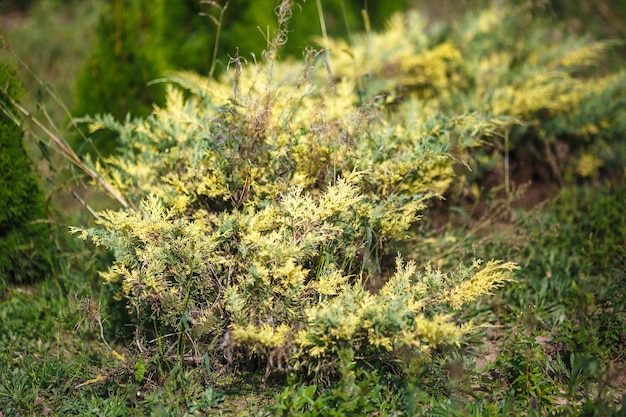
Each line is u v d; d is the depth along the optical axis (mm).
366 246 3037
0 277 3674
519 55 5410
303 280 2855
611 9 7695
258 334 2621
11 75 3707
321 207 2840
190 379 2857
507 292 3541
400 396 2762
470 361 2988
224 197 3102
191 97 4535
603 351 3047
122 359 2852
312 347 2732
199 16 4859
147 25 4797
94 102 4453
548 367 3002
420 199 3160
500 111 4461
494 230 4074
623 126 4988
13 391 2844
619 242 3955
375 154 3285
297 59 5590
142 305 2916
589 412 2531
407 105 3992
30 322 3373
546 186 4977
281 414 2582
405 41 5348
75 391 2873
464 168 3807
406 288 2873
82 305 2977
